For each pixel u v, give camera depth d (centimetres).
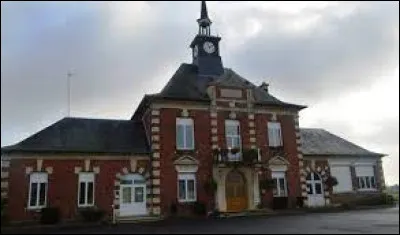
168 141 2680
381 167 3425
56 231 1953
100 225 2222
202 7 3312
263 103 2948
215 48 3241
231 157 2702
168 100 2738
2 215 2211
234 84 2914
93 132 2753
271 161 2873
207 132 2781
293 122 3041
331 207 2942
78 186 2472
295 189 2897
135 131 2872
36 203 2372
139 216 2519
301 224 1903
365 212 2511
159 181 2595
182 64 3203
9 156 2370
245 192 2766
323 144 3434
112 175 2558
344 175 3281
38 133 2581
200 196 2661
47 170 2427
